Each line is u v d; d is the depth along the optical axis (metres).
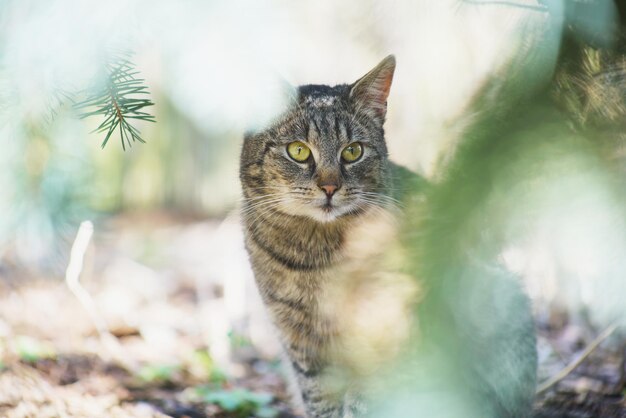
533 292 4.28
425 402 1.20
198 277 7.37
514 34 1.16
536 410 3.54
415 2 1.82
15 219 4.88
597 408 3.56
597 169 1.07
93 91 1.83
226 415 3.62
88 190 5.26
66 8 1.46
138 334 5.08
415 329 1.17
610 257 1.15
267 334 5.31
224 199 11.08
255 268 3.54
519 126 1.08
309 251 3.24
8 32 1.53
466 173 1.09
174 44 1.53
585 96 1.10
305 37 5.08
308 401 3.47
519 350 3.07
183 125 10.88
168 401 3.69
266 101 2.46
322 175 3.25
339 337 3.03
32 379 3.49
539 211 1.08
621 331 3.61
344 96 3.48
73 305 5.47
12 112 2.11
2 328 4.50
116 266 7.57
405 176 2.96
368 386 2.16
